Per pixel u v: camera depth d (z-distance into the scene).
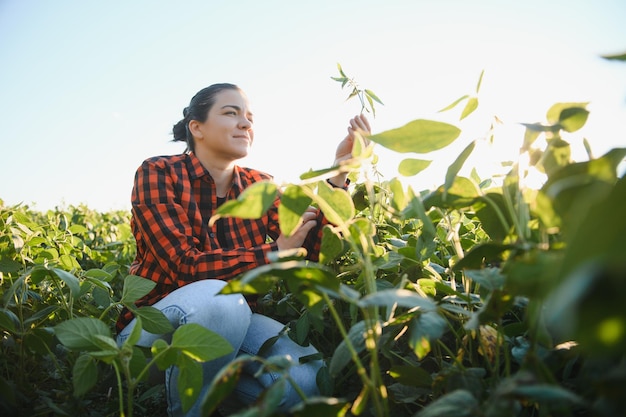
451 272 1.56
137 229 2.13
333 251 1.28
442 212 1.44
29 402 1.68
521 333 1.26
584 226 0.48
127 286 1.66
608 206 0.47
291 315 2.24
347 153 1.99
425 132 1.08
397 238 2.08
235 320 1.74
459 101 1.15
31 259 2.53
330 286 1.03
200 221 2.10
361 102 1.90
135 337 1.28
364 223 1.31
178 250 1.95
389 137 1.10
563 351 1.05
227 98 2.26
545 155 1.10
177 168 2.17
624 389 0.72
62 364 2.04
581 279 0.48
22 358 1.86
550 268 0.82
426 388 1.36
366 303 0.91
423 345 1.26
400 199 1.28
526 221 1.08
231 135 2.24
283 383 0.93
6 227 2.48
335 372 1.10
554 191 0.74
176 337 1.26
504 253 1.14
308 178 1.13
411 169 1.24
